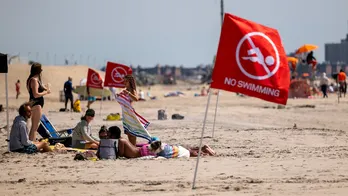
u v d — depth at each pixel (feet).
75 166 92.94
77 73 605.31
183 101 374.22
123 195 69.05
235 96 437.58
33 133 116.88
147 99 451.12
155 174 83.87
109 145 102.06
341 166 89.40
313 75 425.69
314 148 116.47
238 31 72.23
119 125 177.58
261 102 336.90
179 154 102.37
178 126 171.22
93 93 307.37
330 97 374.63
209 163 93.91
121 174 84.43
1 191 73.51
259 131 150.00
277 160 97.04
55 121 200.64
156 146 101.86
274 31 72.79
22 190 73.87
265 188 71.41
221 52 72.54
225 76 72.43
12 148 111.04
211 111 250.78
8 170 90.38
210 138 136.15
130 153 102.06
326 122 196.95
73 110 264.52
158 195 68.23
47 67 609.01
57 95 484.33
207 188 72.02
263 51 72.13
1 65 130.21
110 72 189.16
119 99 106.01
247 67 72.13
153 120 196.75
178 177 81.00
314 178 78.84
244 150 114.21
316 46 427.74
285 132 146.51
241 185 73.77
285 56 72.54
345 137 136.26
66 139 121.70
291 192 68.44
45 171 88.79
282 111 248.52
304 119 205.98
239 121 192.75
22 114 111.55
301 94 378.53
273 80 72.02
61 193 71.41
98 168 90.27
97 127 171.73
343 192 67.87
